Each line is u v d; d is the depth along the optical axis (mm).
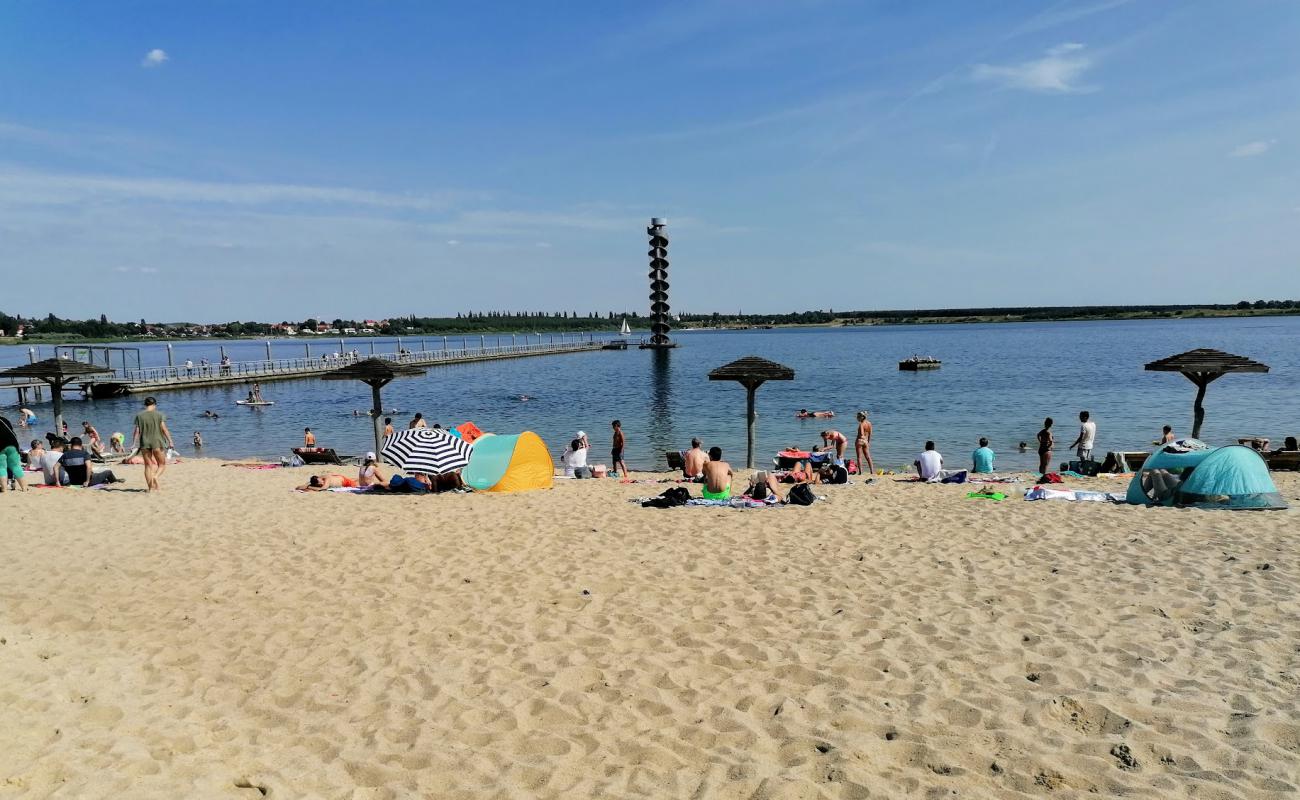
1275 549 8391
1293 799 3818
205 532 10422
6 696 5055
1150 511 10789
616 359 100875
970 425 30266
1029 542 9164
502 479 14125
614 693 5363
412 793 4129
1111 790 3979
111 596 7680
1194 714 4762
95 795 3863
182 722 4949
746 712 5031
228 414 39000
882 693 5230
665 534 10031
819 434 28656
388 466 20484
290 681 5668
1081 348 99125
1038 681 5332
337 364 66125
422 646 6309
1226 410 32844
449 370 76188
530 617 6945
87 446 21422
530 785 4203
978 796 3949
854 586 7641
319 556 9109
